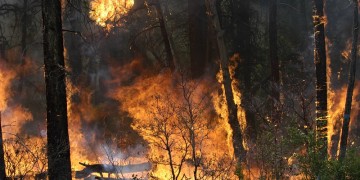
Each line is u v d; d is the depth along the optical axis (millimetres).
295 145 9586
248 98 20531
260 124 18016
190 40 21984
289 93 17172
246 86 22625
